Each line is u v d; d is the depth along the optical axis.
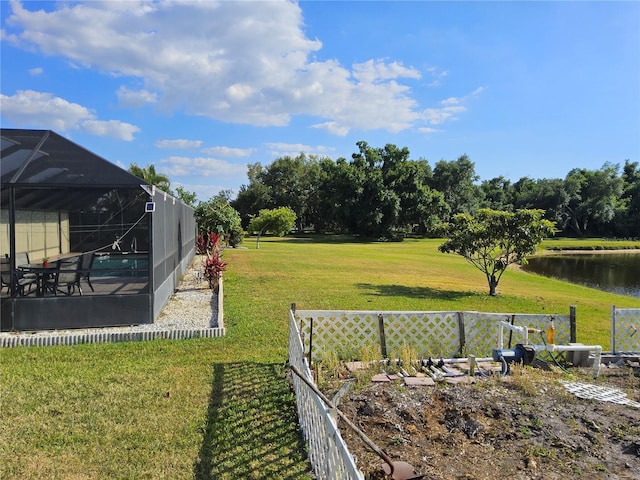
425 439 3.79
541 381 5.09
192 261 20.11
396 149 56.38
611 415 4.28
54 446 3.75
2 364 5.78
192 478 3.33
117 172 7.80
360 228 54.84
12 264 7.44
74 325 7.64
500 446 3.67
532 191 75.50
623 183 71.00
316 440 3.39
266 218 39.56
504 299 12.30
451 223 13.85
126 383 5.19
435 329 6.98
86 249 9.70
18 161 7.47
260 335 7.40
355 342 6.54
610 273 27.75
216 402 4.69
